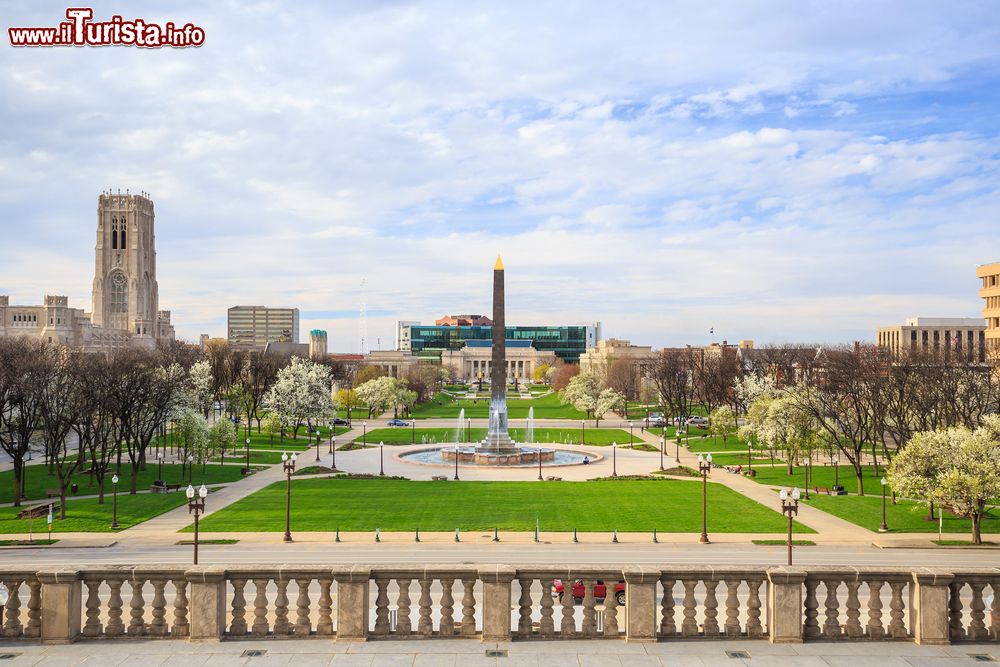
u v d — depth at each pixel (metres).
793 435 104.62
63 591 23.98
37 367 104.88
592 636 24.56
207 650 23.47
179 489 100.81
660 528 74.44
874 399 110.81
